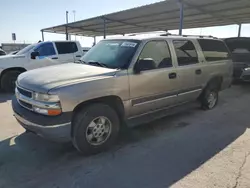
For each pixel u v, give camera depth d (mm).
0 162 2984
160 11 11727
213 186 2482
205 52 5074
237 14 12445
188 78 4527
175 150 3363
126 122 3631
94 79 3076
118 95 3320
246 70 8109
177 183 2535
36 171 2783
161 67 3961
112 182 2557
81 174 2721
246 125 4484
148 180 2596
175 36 4492
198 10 11383
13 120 4664
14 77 7719
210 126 4414
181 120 4770
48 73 3309
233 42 9641
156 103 3965
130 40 3914
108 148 3396
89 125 3092
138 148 3430
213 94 5578
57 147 3432
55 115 2775
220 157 3146
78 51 9180
